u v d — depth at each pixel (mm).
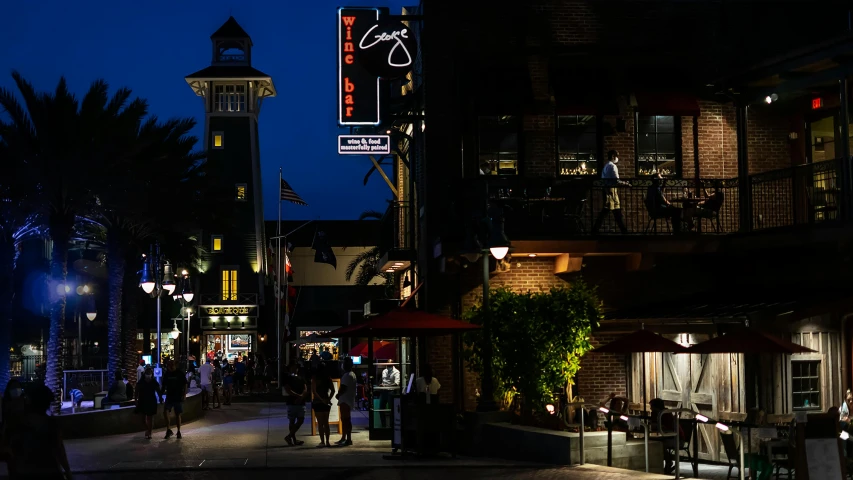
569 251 20578
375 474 15930
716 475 16531
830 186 20469
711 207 20516
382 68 22297
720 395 18641
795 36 22734
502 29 22391
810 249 19812
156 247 39469
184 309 60188
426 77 22250
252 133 71875
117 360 35219
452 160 22094
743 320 17719
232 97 72688
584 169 22219
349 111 22672
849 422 14820
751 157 22047
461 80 21781
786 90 20094
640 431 17828
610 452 16547
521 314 19984
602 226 21453
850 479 13961
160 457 18781
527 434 17578
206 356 67312
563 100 21250
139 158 31797
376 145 23516
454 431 18266
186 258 41469
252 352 69125
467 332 20625
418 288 22781
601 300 21953
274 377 62000
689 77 22344
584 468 15953
